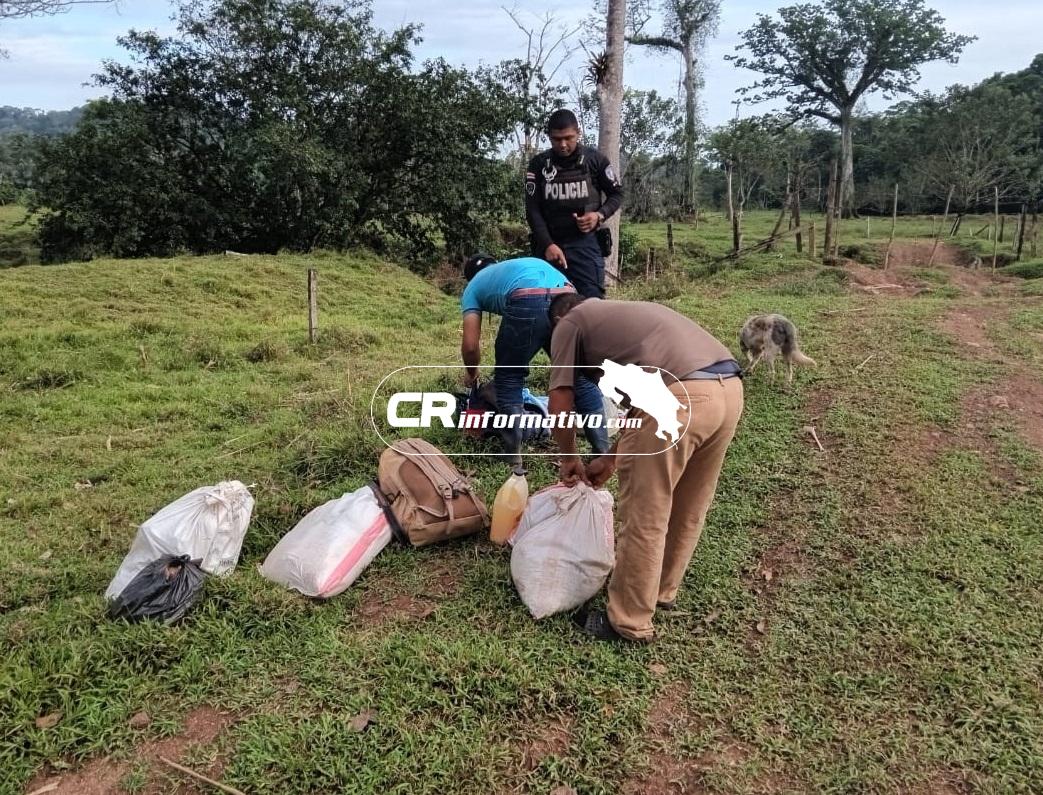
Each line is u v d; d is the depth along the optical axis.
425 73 17.72
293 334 8.94
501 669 2.93
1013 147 37.19
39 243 18.47
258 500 4.19
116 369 7.29
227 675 2.89
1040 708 2.79
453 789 2.43
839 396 5.77
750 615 3.38
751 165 38.06
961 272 15.48
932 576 3.62
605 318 2.88
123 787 2.43
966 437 5.08
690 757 2.61
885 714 2.81
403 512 3.76
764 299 10.41
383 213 18.80
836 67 44.38
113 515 4.23
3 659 2.90
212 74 17.16
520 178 18.97
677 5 37.69
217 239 17.89
